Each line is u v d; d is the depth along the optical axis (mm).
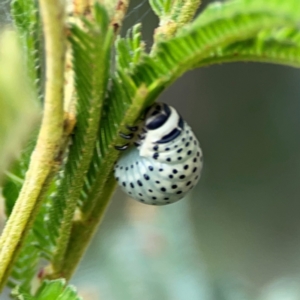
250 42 128
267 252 290
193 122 301
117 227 236
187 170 148
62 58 128
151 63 130
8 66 130
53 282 136
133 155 148
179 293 180
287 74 278
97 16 128
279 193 298
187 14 135
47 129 130
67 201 135
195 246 193
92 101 131
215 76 289
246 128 295
